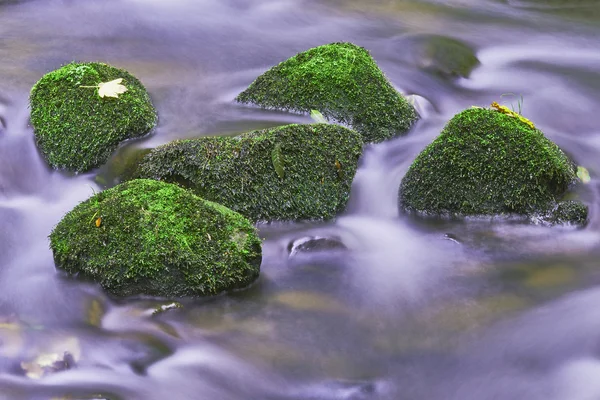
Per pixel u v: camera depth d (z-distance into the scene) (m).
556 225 5.88
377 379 4.50
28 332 4.79
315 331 4.85
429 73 8.93
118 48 9.39
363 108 6.93
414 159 6.55
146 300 5.00
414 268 5.52
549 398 4.39
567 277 5.42
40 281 5.25
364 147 6.80
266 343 4.74
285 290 5.20
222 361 4.60
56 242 5.21
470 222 5.94
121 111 6.61
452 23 10.55
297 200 5.84
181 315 4.92
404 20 10.62
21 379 4.41
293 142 5.94
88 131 6.45
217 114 7.38
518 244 5.75
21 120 7.15
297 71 7.24
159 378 4.46
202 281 4.95
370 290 5.26
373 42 9.86
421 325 4.94
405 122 7.14
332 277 5.38
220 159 5.82
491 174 5.87
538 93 8.58
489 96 8.50
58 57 8.92
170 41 9.77
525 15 10.90
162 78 8.46
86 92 6.68
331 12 10.95
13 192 6.48
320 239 5.63
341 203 6.00
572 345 4.78
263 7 11.12
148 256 4.91
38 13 10.47
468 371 4.58
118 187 5.49
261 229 5.77
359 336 4.82
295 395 4.38
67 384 4.37
